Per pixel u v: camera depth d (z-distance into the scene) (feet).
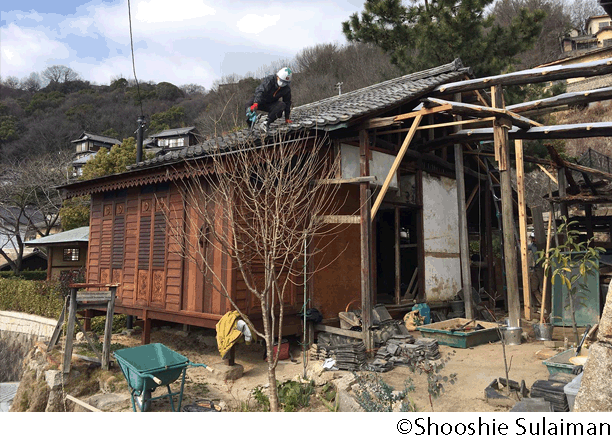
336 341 23.47
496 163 44.93
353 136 25.49
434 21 46.83
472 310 31.58
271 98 25.94
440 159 34.45
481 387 17.15
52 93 237.04
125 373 18.10
